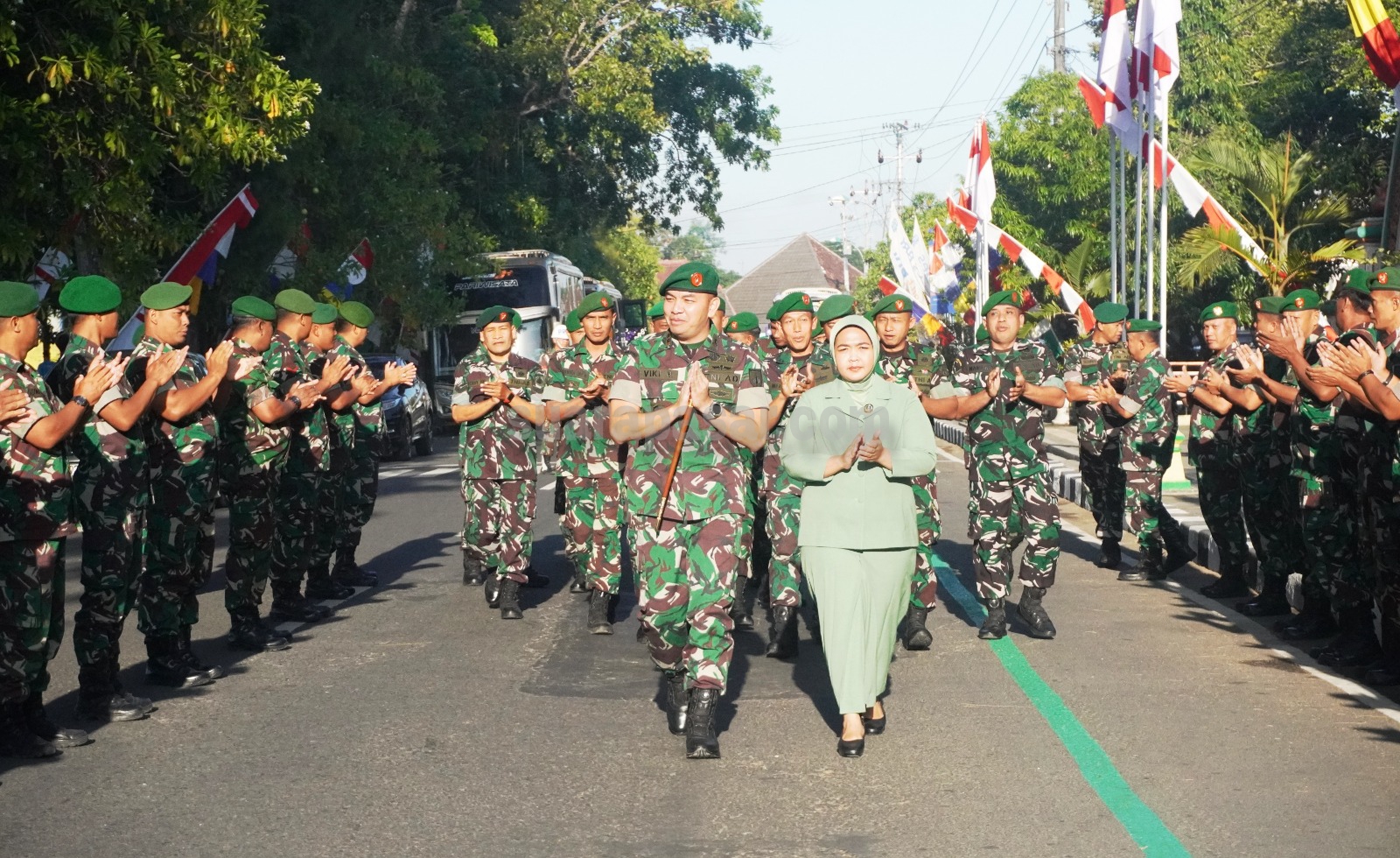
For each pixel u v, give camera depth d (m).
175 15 16.11
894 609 6.35
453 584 11.18
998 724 6.68
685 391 6.12
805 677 7.84
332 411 9.95
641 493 6.23
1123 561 11.84
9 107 14.30
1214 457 10.05
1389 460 7.16
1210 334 9.88
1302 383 8.03
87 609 6.84
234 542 8.56
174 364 6.84
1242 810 5.37
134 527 6.93
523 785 5.80
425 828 5.28
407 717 6.93
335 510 10.33
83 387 6.15
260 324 8.44
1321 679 7.60
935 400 8.58
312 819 5.40
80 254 19.69
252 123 17.33
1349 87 32.88
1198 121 34.53
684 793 5.69
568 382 9.27
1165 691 7.32
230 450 8.49
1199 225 32.88
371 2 30.44
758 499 9.38
